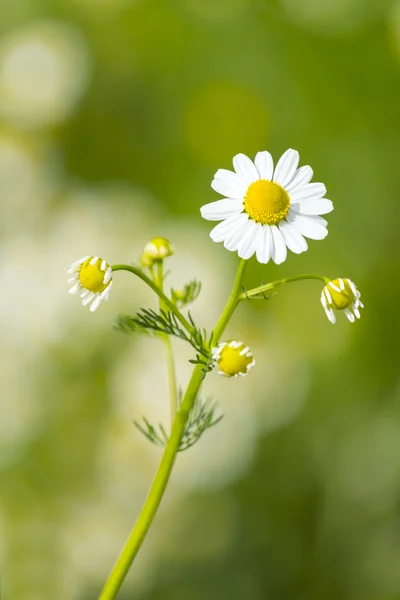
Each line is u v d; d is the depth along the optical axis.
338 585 0.70
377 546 0.70
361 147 0.78
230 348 0.37
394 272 0.76
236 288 0.38
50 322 0.71
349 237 0.76
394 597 0.68
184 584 0.70
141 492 0.71
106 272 0.37
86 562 0.70
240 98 0.80
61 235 0.76
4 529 0.69
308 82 0.80
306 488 0.72
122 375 0.71
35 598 0.68
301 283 0.75
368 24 0.80
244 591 0.70
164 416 0.70
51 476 0.71
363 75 0.79
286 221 0.37
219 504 0.72
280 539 0.72
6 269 0.73
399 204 0.77
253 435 0.70
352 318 0.37
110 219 0.77
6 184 0.79
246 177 0.38
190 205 0.79
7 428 0.71
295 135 0.79
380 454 0.72
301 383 0.74
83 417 0.72
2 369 0.71
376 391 0.74
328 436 0.73
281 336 0.74
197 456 0.69
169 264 0.72
